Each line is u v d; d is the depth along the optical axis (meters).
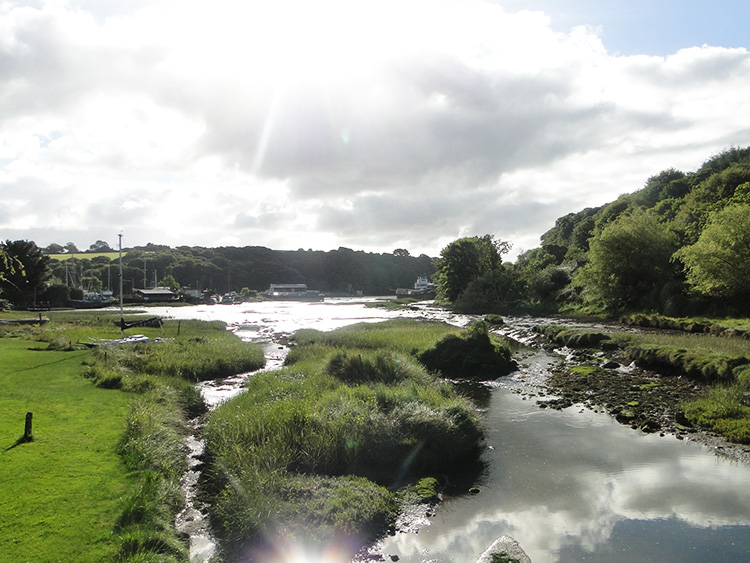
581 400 16.61
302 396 14.73
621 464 10.87
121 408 13.84
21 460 9.65
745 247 31.50
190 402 16.23
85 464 9.61
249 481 9.02
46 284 83.25
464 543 7.87
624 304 45.38
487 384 20.22
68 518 7.49
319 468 10.37
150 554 6.72
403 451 11.08
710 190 61.97
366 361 18.19
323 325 52.50
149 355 23.67
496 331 39.88
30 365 20.42
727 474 10.20
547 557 7.39
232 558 7.44
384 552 7.62
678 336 25.23
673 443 12.08
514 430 13.52
